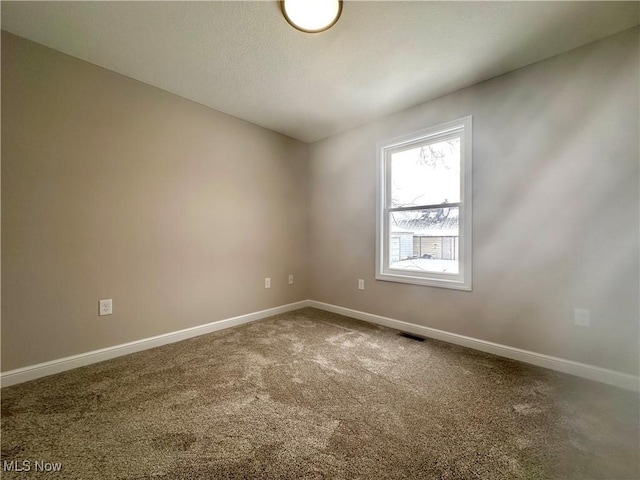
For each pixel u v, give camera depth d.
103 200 2.07
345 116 2.90
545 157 1.97
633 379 1.67
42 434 1.29
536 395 1.61
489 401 1.55
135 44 1.82
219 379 1.79
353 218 3.22
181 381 1.77
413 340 2.48
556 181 1.93
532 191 2.02
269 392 1.64
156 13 1.56
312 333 2.66
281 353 2.20
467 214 2.32
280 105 2.67
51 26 1.65
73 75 1.94
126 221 2.19
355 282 3.20
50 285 1.86
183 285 2.52
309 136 3.49
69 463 1.13
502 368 1.95
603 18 1.59
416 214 2.71
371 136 3.03
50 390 1.66
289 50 1.88
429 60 1.98
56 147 1.87
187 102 2.54
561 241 1.91
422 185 2.67
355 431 1.31
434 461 1.14
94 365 1.99
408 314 2.73
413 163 2.74
